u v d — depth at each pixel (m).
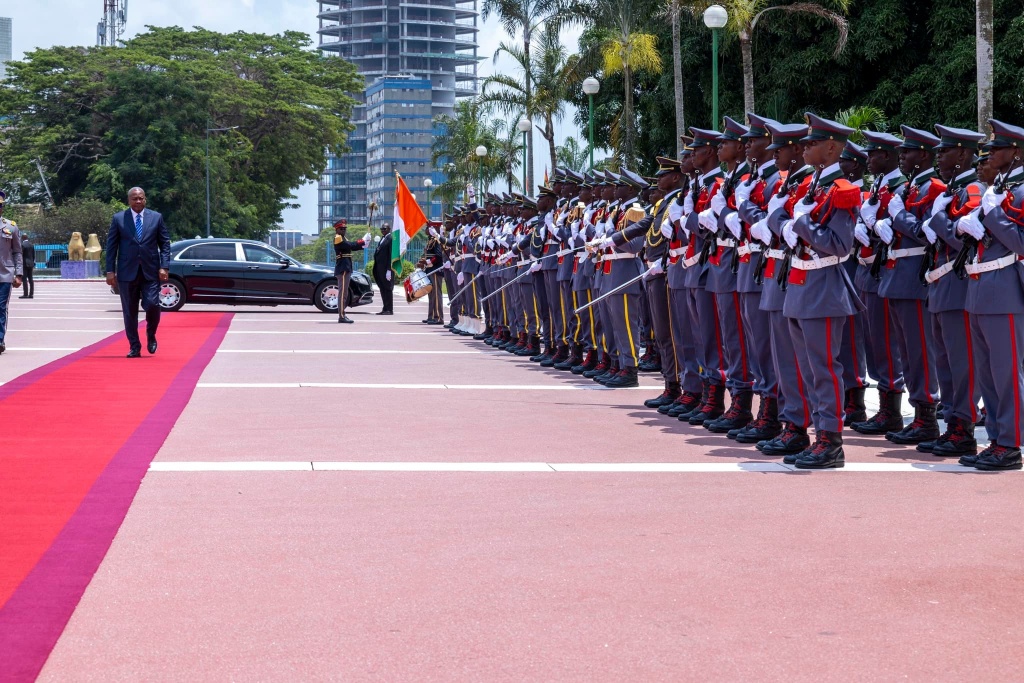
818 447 8.96
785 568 6.16
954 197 9.08
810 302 8.80
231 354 18.02
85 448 9.50
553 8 48.41
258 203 86.19
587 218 14.91
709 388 11.20
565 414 11.82
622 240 13.48
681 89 37.25
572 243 15.52
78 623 5.32
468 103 64.38
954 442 9.45
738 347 10.58
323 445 9.79
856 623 5.34
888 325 10.66
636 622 5.36
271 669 4.80
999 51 33.31
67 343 19.67
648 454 9.51
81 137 78.75
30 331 22.47
